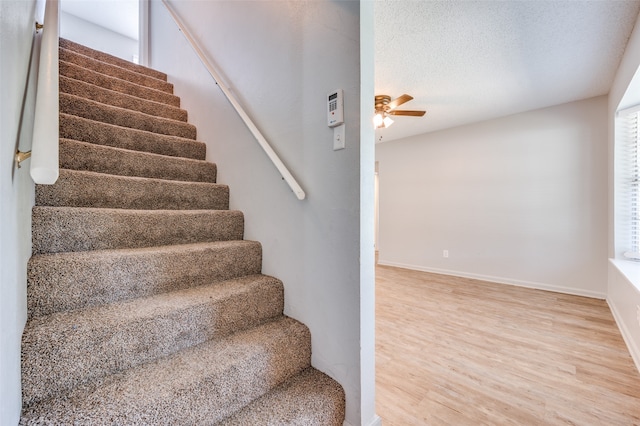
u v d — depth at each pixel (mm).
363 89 1203
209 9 2375
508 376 1813
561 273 3596
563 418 1458
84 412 854
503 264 4055
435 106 3572
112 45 4941
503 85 2969
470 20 1940
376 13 1867
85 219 1387
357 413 1229
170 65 3137
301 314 1503
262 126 1776
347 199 1249
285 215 1601
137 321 1104
